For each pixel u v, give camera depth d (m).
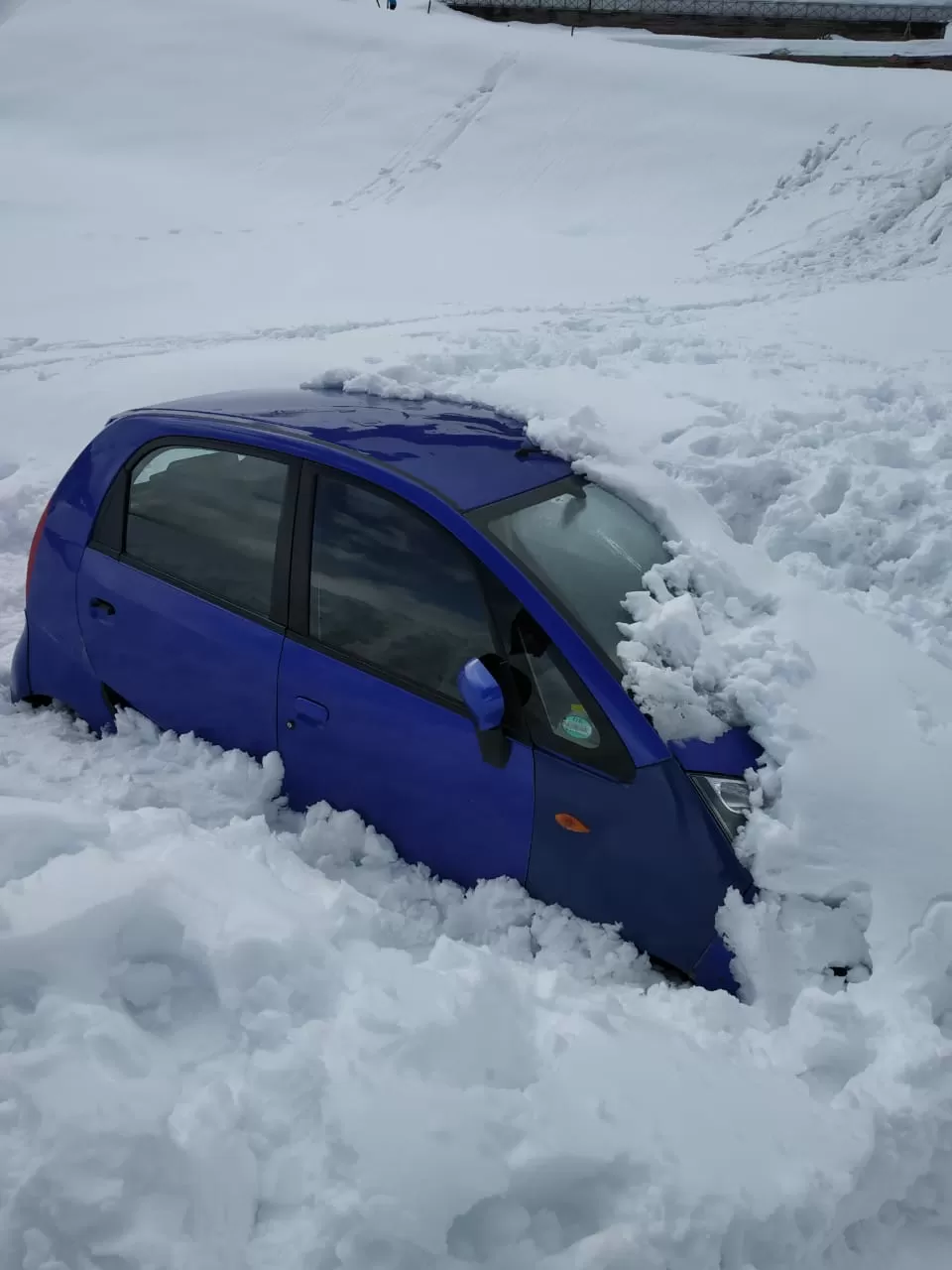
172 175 34.09
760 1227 1.89
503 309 14.41
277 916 2.44
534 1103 2.01
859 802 2.71
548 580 2.91
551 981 2.48
